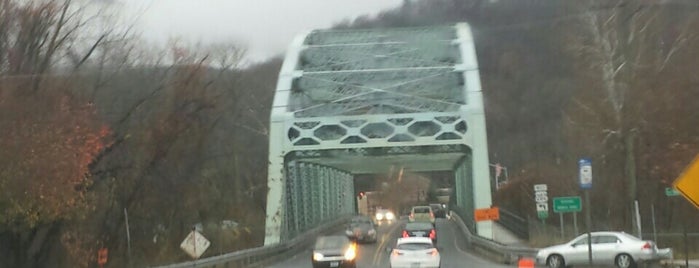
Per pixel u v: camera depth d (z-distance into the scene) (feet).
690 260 91.81
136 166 107.14
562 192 158.10
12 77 73.97
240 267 104.73
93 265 95.66
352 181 310.65
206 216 142.31
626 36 120.67
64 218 73.87
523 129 252.21
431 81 173.78
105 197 104.01
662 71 114.83
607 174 135.95
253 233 169.68
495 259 112.88
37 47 84.23
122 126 104.73
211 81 116.26
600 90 123.34
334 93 171.83
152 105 108.99
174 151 116.98
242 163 196.24
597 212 146.30
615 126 116.98
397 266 82.43
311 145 154.51
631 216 113.29
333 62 183.62
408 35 190.08
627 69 117.80
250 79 193.67
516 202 188.55
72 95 83.92
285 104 160.97
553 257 88.33
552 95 239.09
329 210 225.35
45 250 84.69
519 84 251.19
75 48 92.99
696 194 36.40
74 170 69.36
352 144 155.74
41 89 78.43
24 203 64.39
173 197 123.13
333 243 99.55
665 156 107.24
